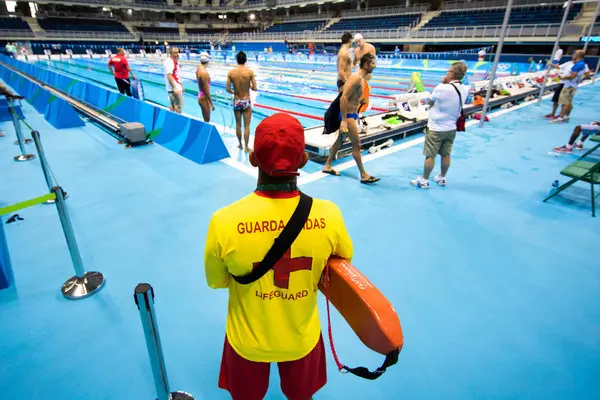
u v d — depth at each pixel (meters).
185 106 11.02
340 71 6.31
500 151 6.30
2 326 2.50
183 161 5.81
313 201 1.14
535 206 4.31
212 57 34.66
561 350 2.34
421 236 3.66
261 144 1.05
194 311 2.68
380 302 1.16
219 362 2.27
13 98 5.56
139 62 28.52
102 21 45.00
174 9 48.81
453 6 31.95
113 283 2.95
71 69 23.08
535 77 12.26
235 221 1.08
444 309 2.69
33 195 4.55
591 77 15.53
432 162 4.59
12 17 38.19
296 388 1.44
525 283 2.97
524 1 26.75
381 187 4.83
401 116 7.42
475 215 4.09
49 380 2.13
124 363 2.25
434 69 22.44
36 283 2.94
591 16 22.95
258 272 1.12
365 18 37.91
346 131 4.62
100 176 5.18
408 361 2.27
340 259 1.29
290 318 1.25
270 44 41.31
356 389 2.09
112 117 8.12
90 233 3.69
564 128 7.76
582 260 3.29
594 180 3.89
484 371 2.20
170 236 3.65
